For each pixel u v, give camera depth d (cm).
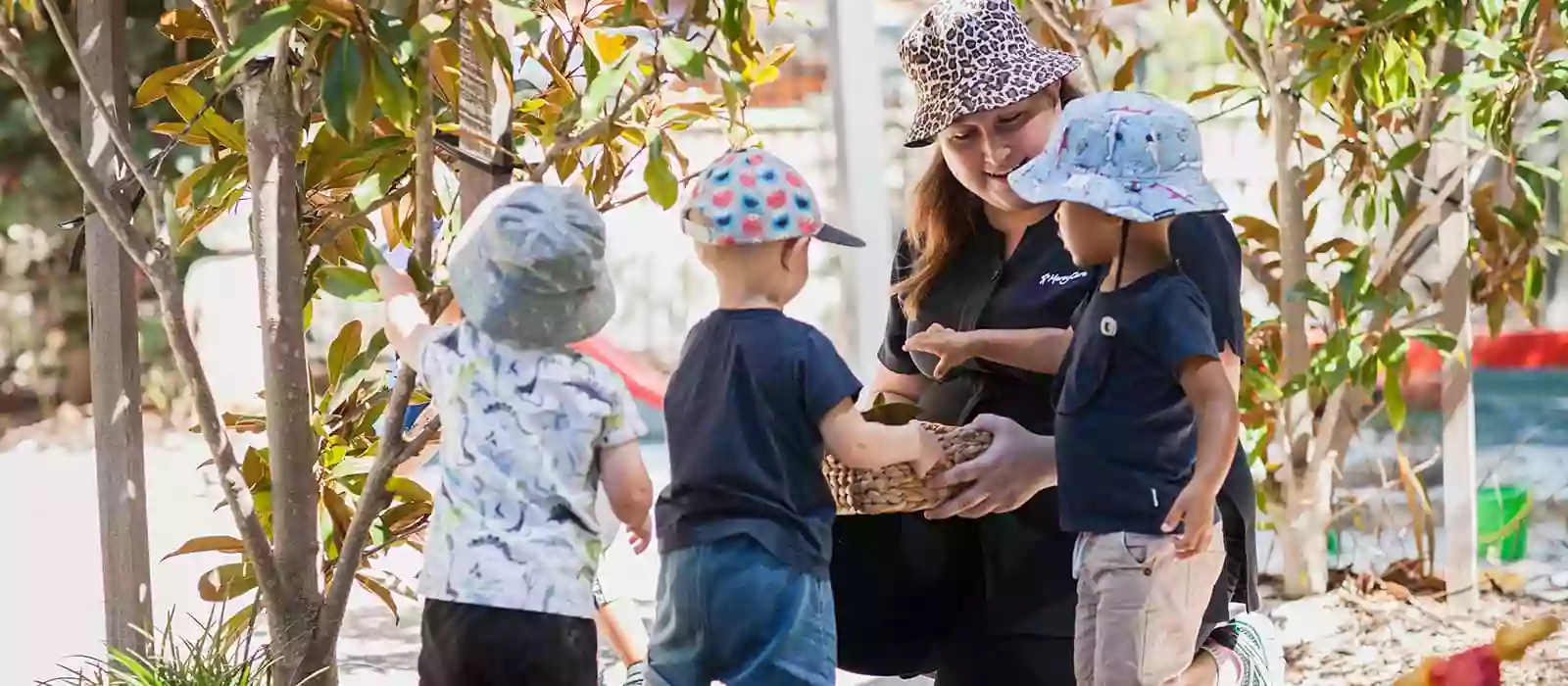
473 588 231
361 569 379
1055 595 282
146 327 905
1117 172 244
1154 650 244
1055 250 284
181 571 563
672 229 963
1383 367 499
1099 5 529
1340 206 661
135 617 310
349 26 238
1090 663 250
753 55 318
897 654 302
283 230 267
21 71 255
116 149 296
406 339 251
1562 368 677
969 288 294
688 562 249
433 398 246
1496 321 496
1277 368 500
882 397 300
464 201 260
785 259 253
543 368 238
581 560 238
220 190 281
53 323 995
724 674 244
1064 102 289
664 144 323
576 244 236
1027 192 251
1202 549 235
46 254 987
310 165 272
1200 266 257
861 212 446
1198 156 249
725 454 247
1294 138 500
